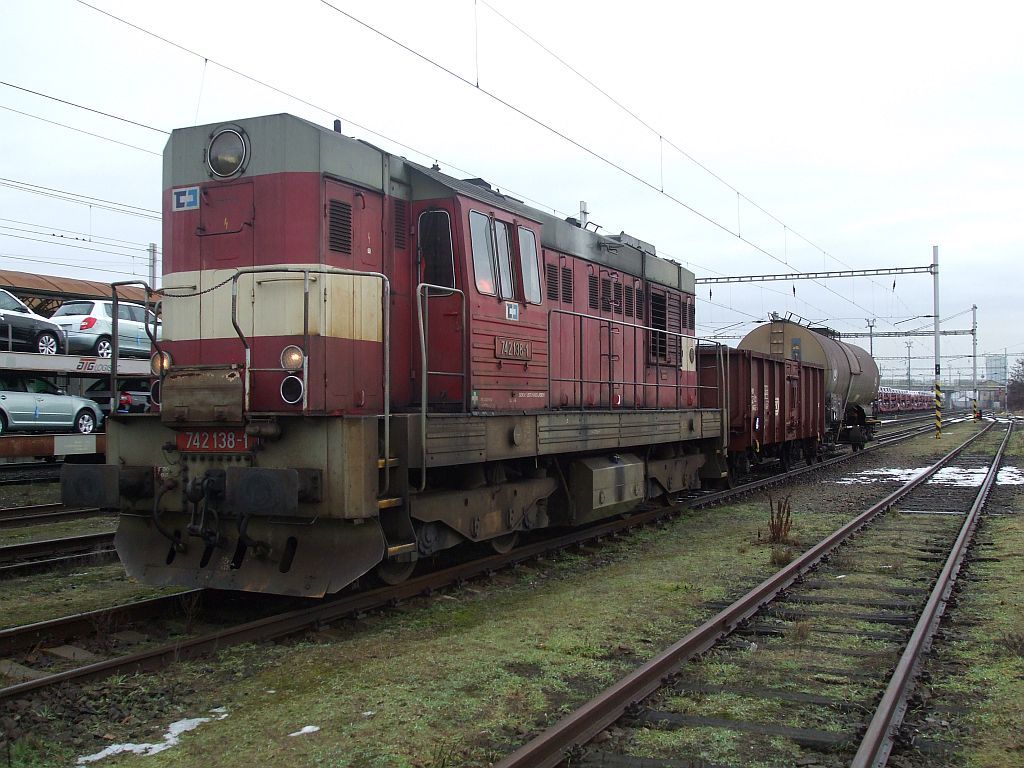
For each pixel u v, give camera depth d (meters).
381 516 7.34
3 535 11.66
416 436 7.30
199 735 4.74
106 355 21.28
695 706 5.14
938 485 17.73
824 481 19.25
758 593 7.69
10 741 4.53
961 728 4.79
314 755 4.43
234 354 7.44
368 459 6.79
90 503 7.39
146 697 5.25
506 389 8.98
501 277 9.02
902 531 11.80
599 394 11.66
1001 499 15.40
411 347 8.50
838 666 5.92
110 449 7.70
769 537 11.15
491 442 8.32
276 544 7.06
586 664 5.96
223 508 6.85
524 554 9.62
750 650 6.29
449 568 8.57
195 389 6.98
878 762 4.29
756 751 4.48
